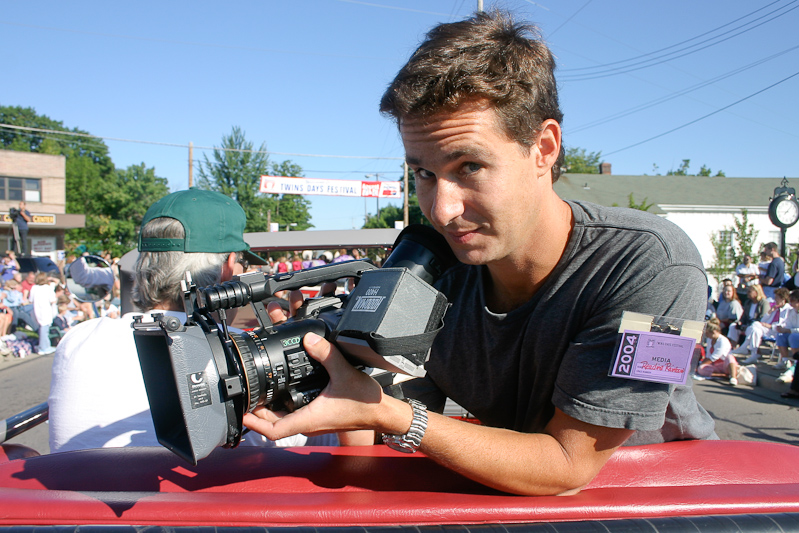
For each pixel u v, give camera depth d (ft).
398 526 2.84
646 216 3.75
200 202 5.41
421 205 3.48
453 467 3.29
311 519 2.83
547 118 3.29
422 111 2.98
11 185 101.55
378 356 2.86
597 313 3.56
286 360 3.21
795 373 20.79
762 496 3.28
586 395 3.40
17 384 24.43
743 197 78.18
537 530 2.89
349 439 4.74
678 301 3.40
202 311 3.35
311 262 38.52
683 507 3.16
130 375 4.89
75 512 2.79
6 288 34.32
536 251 3.64
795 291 24.41
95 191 149.89
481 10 3.45
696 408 4.36
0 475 3.40
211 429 2.93
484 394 4.55
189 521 2.78
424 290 3.13
